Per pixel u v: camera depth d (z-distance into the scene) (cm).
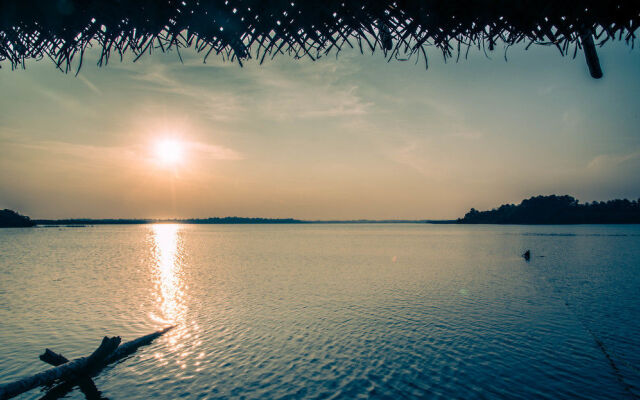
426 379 1234
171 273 3809
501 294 2583
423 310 2125
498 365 1334
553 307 2189
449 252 6266
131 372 1305
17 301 2419
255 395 1145
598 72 218
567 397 1111
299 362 1384
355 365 1352
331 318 1969
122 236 14662
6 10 235
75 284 3103
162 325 1861
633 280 3177
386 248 7356
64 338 1658
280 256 5753
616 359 1377
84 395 1152
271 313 2086
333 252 6462
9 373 1288
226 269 4131
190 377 1266
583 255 5509
